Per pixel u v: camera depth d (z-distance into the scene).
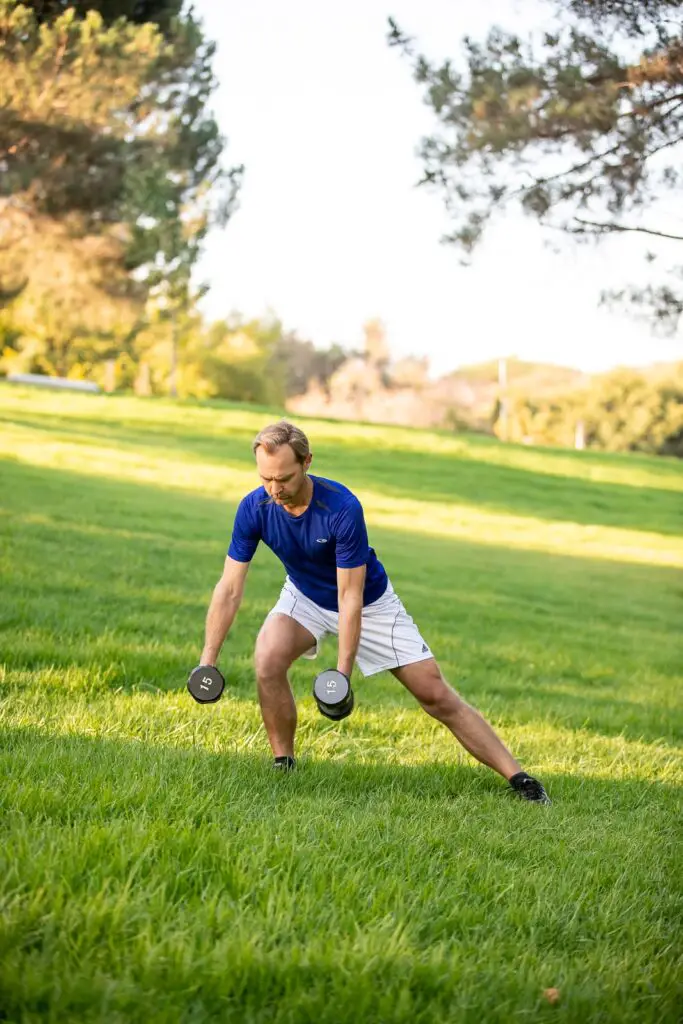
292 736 5.49
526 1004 3.03
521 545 25.88
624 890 4.06
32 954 2.90
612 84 13.47
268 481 4.85
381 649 5.43
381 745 6.52
